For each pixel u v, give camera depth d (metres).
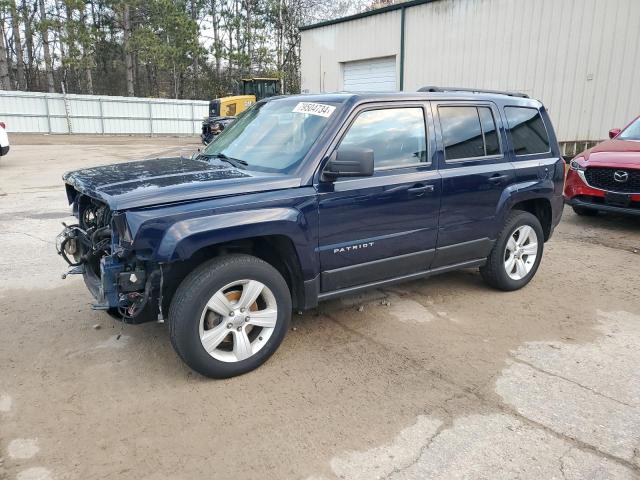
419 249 4.29
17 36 46.41
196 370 3.35
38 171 14.51
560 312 4.70
